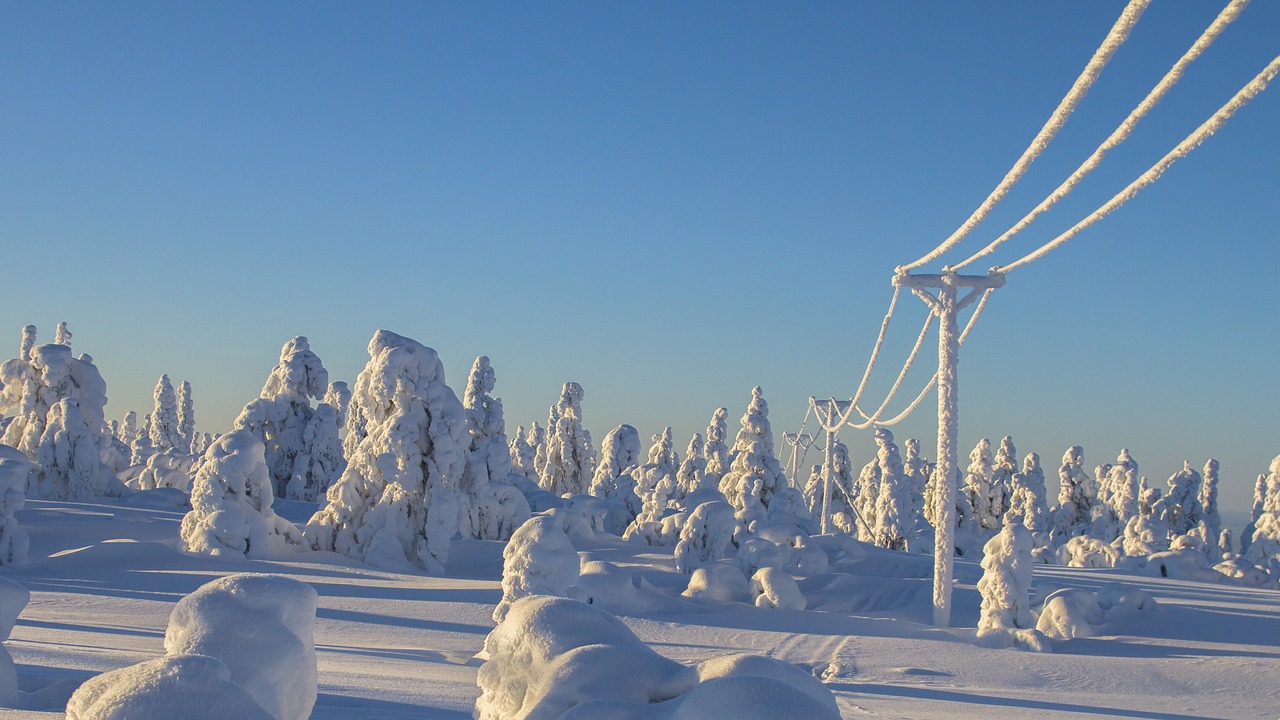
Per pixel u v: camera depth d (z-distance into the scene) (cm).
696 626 2195
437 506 3447
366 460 3584
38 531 3450
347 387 5925
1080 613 2270
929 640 2077
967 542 5516
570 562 2022
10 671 741
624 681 545
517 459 9000
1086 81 919
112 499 4634
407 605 2336
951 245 2028
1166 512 6669
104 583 2514
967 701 1437
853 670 1712
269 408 5247
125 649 1350
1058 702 1471
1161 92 926
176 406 8969
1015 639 2102
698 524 3425
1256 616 2570
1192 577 4075
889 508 5822
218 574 2805
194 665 416
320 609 2197
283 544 3409
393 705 913
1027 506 6831
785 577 2659
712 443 5903
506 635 612
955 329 2414
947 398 2419
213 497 3228
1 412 4659
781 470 4753
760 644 1981
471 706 968
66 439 4481
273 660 525
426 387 3566
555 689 544
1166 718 1367
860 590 3019
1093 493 7206
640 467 6594
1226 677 1705
